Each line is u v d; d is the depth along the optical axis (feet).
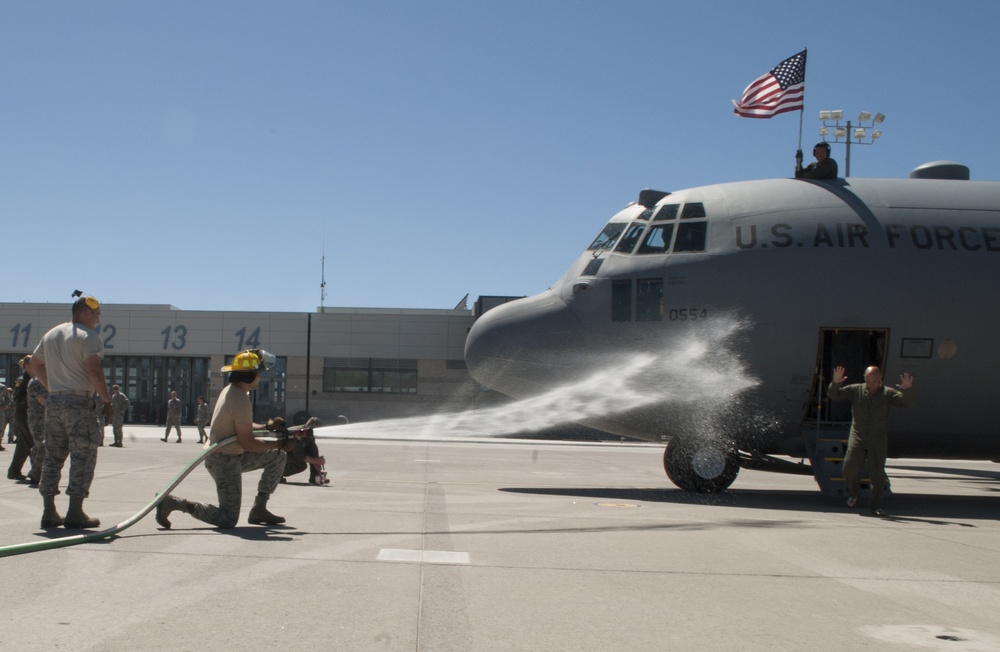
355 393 146.00
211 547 21.94
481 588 18.29
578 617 16.16
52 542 21.44
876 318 37.88
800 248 38.40
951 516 35.27
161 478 41.04
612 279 41.01
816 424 39.42
